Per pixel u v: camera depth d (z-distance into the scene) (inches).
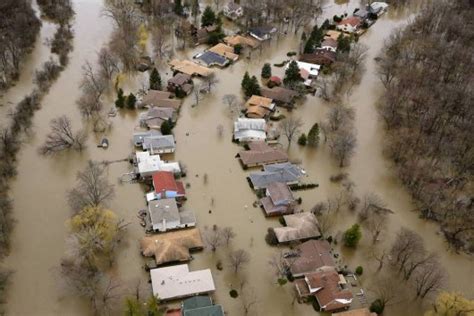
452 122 4744.1
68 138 4333.2
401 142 4411.9
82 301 3024.1
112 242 3331.7
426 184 4052.7
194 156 4284.0
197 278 3132.4
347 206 3841.0
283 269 3275.1
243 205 3814.0
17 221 3543.3
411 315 3088.1
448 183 4109.3
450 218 3809.1
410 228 3735.2
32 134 4426.7
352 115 4874.5
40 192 3811.5
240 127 4515.3
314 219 3604.8
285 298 3134.8
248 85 5103.3
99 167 4010.8
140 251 3344.0
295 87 5196.9
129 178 3969.0
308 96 5275.6
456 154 4394.7
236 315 3019.2
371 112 5093.5
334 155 4375.0
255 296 3132.4
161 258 3243.1
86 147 4306.1
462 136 4547.2
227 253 3395.7
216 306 2906.0
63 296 3043.8
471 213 3833.7
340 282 3203.7
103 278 3095.5
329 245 3462.1
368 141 4640.8
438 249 3592.5
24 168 4037.9
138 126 4633.4
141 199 3782.0
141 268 3250.5
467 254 3567.9
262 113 4813.0
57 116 4677.7
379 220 3673.7
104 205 3577.8
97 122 4643.2
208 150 4370.1
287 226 3585.1
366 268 3373.5
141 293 3036.4
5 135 4151.1
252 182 3939.5
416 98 4987.7
